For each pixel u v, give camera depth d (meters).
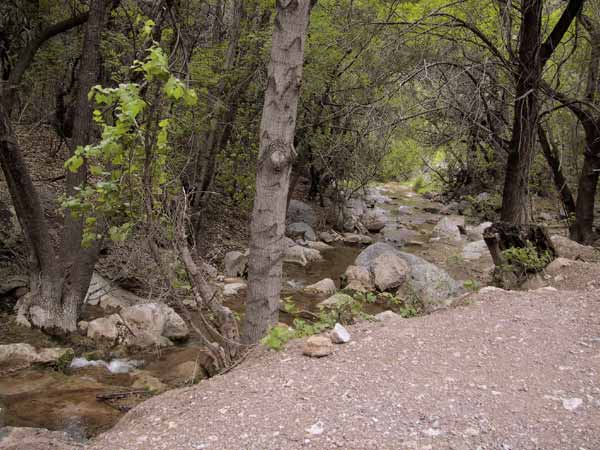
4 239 9.27
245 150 13.84
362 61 11.56
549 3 10.90
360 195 20.38
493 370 4.16
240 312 9.47
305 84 12.48
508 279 8.37
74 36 13.18
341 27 11.77
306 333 5.20
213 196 13.73
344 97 13.43
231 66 11.63
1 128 7.01
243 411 3.79
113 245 8.78
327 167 15.59
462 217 19.45
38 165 13.34
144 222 4.89
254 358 4.92
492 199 20.36
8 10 11.13
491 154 19.03
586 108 12.46
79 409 5.85
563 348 4.47
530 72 9.27
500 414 3.57
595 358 4.27
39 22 11.62
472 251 14.23
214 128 11.15
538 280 7.94
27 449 4.32
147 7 8.84
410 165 20.48
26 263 9.16
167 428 3.70
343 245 16.80
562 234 15.80
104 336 7.84
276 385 4.14
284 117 5.35
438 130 13.23
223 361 5.17
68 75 15.59
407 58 10.44
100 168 4.59
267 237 5.45
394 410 3.67
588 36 12.74
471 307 5.57
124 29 10.45
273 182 5.40
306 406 3.79
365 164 16.16
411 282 10.45
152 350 7.81
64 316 7.89
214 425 3.66
